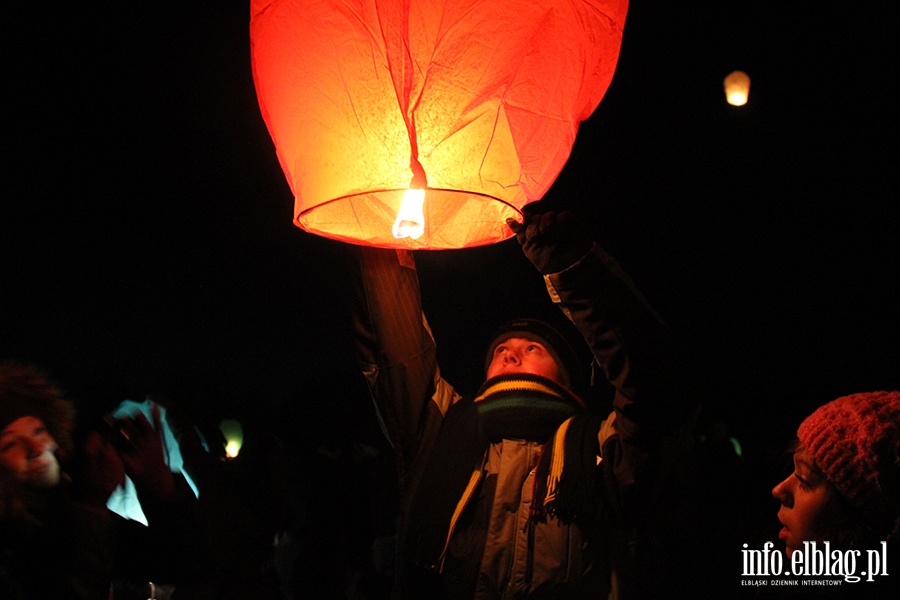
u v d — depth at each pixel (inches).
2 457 68.6
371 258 80.8
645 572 71.9
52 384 76.3
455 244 71.5
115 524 86.7
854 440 59.7
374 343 81.4
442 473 77.1
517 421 77.9
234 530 94.3
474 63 59.6
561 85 64.4
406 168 59.1
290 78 62.6
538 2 61.0
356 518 177.8
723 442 213.3
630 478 67.8
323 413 185.9
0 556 67.4
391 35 58.9
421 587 76.0
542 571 70.9
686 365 66.4
